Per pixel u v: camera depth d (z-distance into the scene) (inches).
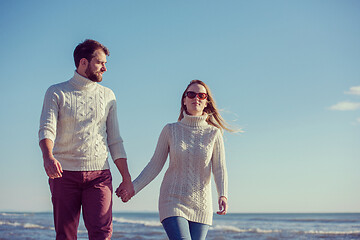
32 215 1060.5
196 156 146.6
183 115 167.3
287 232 850.8
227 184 148.0
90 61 136.0
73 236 132.4
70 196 130.3
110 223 131.9
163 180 147.9
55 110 131.0
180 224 135.5
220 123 167.5
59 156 131.3
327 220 1266.0
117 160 144.6
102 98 139.0
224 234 832.9
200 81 160.2
